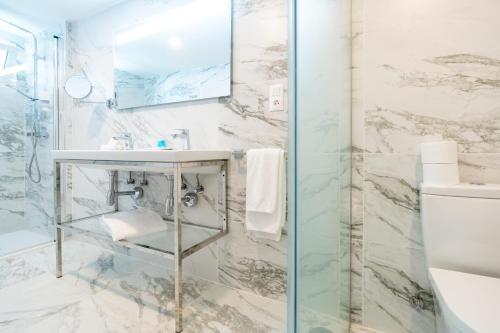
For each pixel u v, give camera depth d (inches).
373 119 40.3
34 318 42.0
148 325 40.9
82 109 75.3
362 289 41.9
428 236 32.7
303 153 20.9
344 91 37.4
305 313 22.0
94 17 71.8
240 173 50.9
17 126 86.6
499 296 24.7
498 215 29.2
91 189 74.5
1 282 53.7
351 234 42.4
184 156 39.9
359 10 40.8
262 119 48.5
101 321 41.6
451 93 35.5
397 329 39.7
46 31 81.7
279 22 46.5
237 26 50.6
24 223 88.3
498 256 29.2
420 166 37.5
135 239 51.2
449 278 28.5
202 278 56.0
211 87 53.1
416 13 37.2
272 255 48.2
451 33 35.4
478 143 34.3
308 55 22.1
